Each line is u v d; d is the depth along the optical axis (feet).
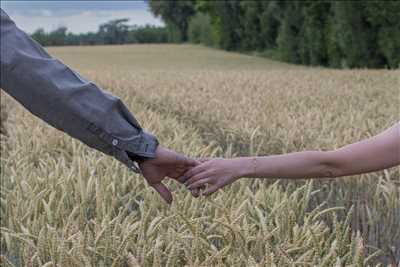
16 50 5.79
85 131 6.38
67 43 270.87
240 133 20.11
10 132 23.26
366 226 11.65
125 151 6.73
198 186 7.84
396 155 7.10
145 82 48.24
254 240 8.90
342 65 107.24
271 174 7.59
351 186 13.28
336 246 8.57
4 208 12.29
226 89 39.86
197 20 234.38
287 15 129.39
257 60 145.28
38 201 11.05
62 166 14.34
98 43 281.13
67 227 9.10
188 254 8.19
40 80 5.94
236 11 172.24
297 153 7.54
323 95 34.88
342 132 19.31
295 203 10.94
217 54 167.63
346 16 100.12
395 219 11.56
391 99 31.91
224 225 8.66
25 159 16.03
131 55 167.32
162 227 9.70
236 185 12.63
